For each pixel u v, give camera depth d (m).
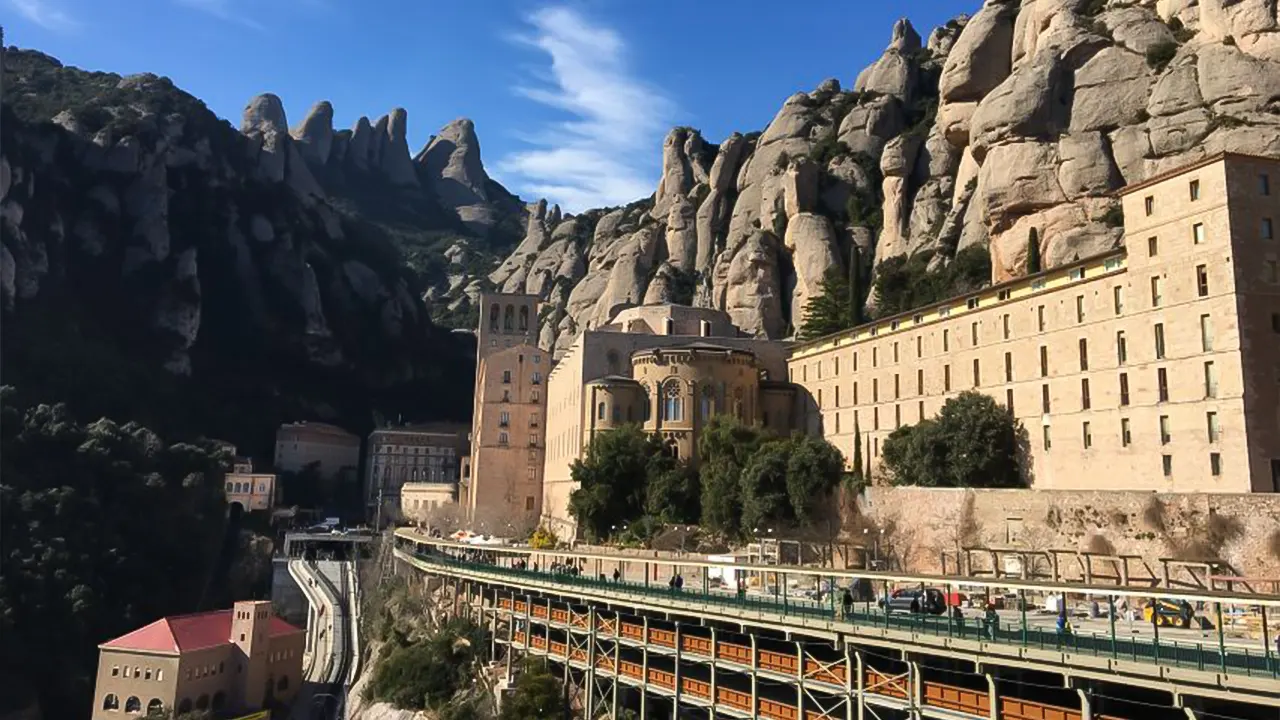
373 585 129.12
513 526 142.38
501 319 183.00
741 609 50.91
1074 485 77.56
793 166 177.88
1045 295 82.75
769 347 126.44
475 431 178.50
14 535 122.31
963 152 148.12
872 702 43.22
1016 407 84.88
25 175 195.50
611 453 107.19
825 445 93.12
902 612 44.81
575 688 68.25
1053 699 39.41
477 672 77.94
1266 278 66.06
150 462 150.25
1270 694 30.08
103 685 95.56
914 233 154.00
